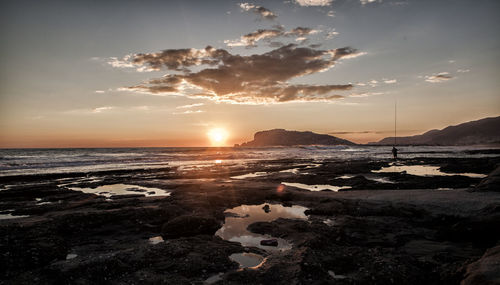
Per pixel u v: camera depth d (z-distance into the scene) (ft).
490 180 42.78
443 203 36.63
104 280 19.62
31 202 47.83
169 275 20.43
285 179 73.61
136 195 53.01
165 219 35.27
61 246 25.80
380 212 36.50
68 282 19.16
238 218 37.93
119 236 30.99
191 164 128.06
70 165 117.08
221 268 21.89
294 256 22.77
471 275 16.56
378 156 184.75
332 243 26.21
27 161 128.77
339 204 40.06
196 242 26.55
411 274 19.43
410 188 56.34
